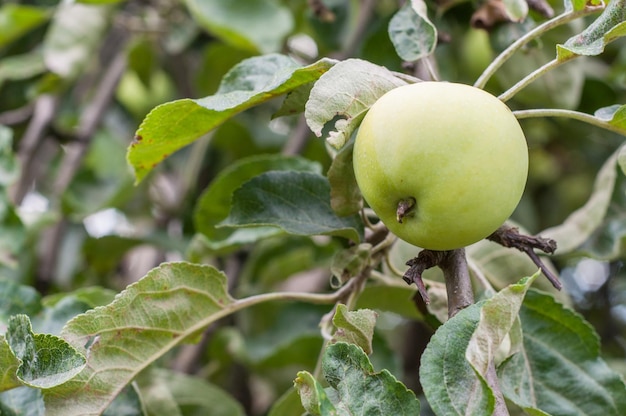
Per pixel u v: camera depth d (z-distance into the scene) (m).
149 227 1.47
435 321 0.86
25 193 1.37
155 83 1.69
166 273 0.83
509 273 0.89
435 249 0.75
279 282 1.25
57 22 1.34
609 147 1.55
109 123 1.70
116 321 0.81
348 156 0.79
